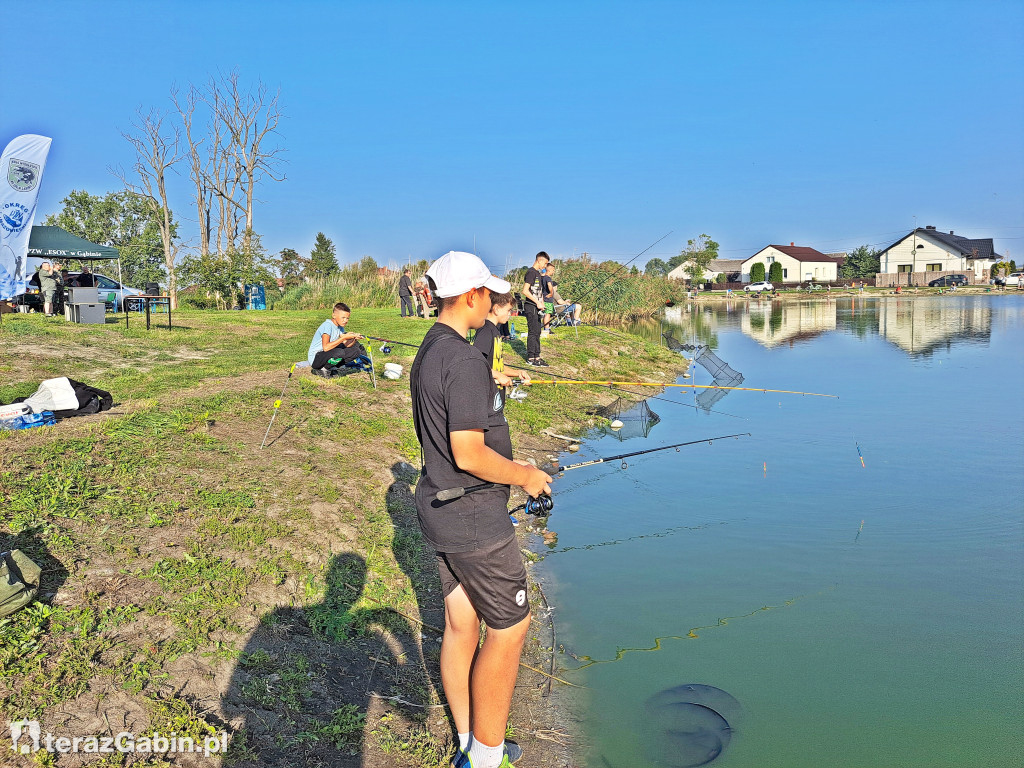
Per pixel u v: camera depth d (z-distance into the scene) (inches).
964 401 488.4
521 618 120.6
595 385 501.7
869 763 137.8
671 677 169.8
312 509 215.3
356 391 359.3
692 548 245.9
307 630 165.5
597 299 997.2
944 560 232.5
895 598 208.1
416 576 203.0
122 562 164.4
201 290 1080.2
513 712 156.5
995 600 205.9
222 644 149.0
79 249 632.4
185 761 118.9
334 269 1210.6
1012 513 272.8
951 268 2957.7
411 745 136.5
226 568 173.2
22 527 166.2
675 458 357.1
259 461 242.2
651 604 205.9
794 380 588.7
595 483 318.7
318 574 185.5
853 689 163.9
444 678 130.1
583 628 192.9
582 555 241.6
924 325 1122.0
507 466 115.0
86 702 124.5
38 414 240.8
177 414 269.4
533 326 504.1
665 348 725.9
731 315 1476.4
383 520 226.2
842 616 197.8
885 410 464.1
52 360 386.3
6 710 118.6
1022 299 1878.7
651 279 1365.7
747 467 339.6
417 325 652.1
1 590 135.2
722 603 206.5
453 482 115.8
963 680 168.1
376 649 166.7
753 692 163.9
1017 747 144.3
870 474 325.1
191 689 135.2
